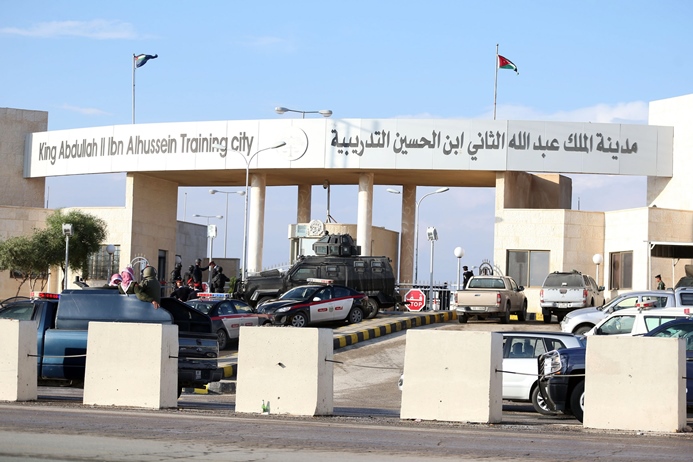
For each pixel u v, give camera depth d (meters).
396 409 19.31
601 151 44.06
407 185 52.19
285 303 33.78
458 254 44.31
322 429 13.50
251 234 47.94
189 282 41.47
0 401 16.73
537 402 18.55
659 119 45.03
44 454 10.37
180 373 18.23
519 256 44.75
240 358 15.91
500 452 11.31
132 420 13.94
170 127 47.47
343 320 35.22
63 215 49.66
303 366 15.55
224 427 13.34
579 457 11.04
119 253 49.75
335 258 38.16
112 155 48.97
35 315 18.27
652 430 14.27
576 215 44.56
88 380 16.44
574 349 16.36
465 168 44.25
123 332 16.33
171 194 52.81
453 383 15.09
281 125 45.59
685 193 43.72
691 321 16.80
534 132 43.97
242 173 48.00
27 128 53.41
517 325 37.22
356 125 44.88
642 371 14.43
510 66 47.69
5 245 49.19
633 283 43.00
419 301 41.59
